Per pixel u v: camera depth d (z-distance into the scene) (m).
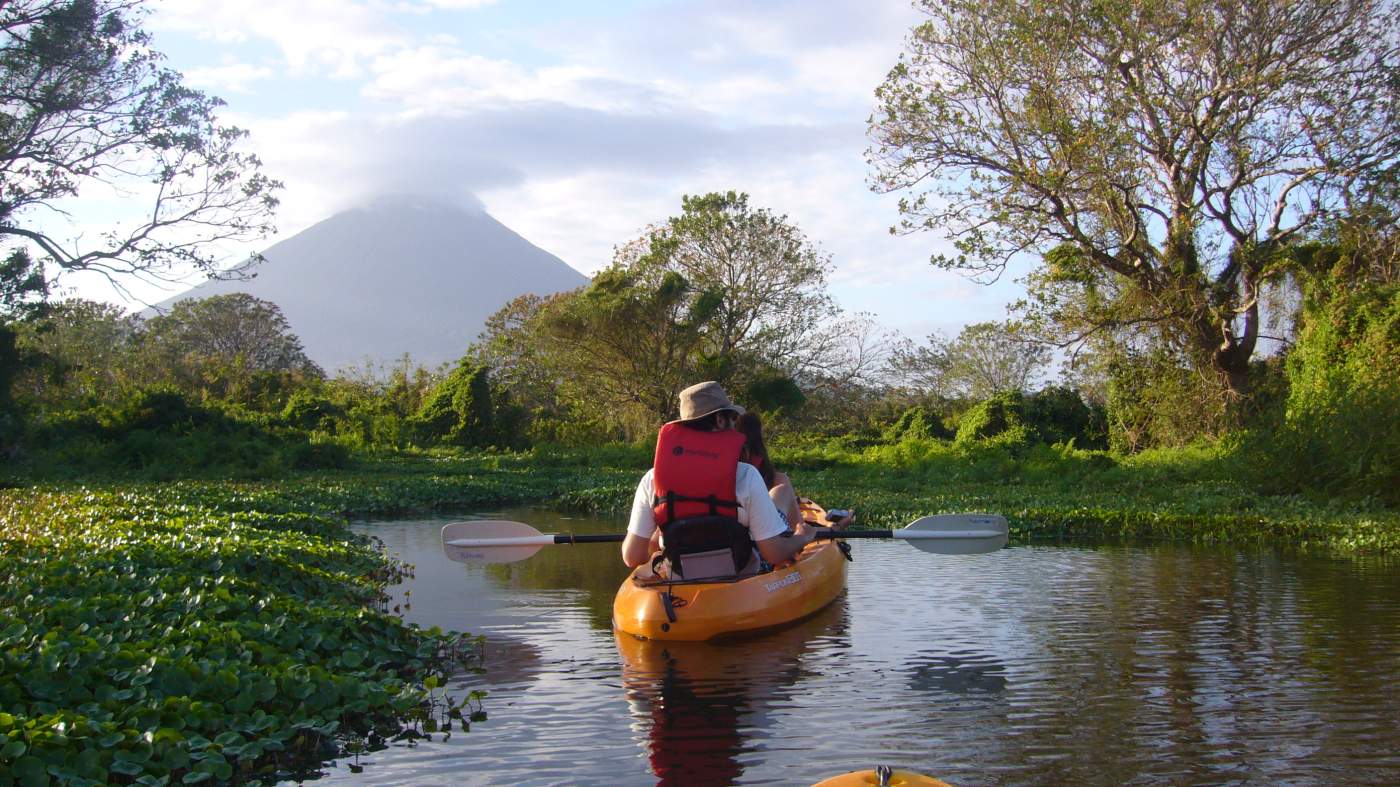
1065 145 22.03
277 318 71.25
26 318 22.45
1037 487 19.70
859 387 42.62
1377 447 15.32
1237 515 13.74
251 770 3.98
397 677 5.41
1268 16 21.22
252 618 5.76
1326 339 20.42
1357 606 7.55
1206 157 22.34
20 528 10.12
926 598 7.93
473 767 4.06
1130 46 21.92
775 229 39.09
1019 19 22.00
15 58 20.81
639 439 34.84
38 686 4.15
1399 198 21.11
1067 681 5.34
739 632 6.33
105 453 23.47
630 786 3.85
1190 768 3.99
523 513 16.95
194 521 10.89
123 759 3.66
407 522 15.40
